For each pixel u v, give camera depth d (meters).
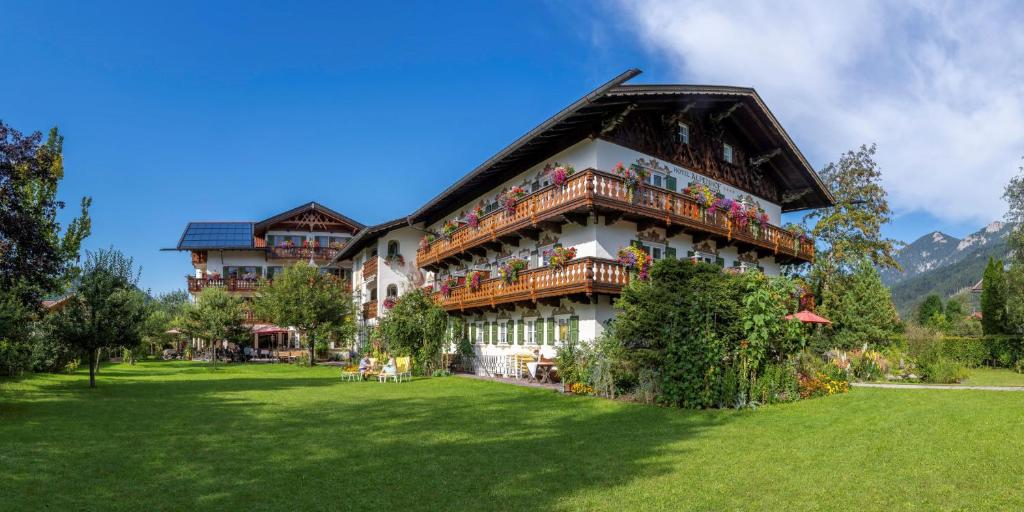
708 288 15.30
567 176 22.03
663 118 25.08
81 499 7.16
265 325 50.66
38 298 18.44
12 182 16.77
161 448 10.15
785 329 16.06
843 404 15.15
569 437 11.18
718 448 10.04
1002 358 35.28
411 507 6.89
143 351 47.59
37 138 17.20
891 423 12.16
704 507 6.86
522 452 9.83
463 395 18.70
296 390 20.72
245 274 55.12
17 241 16.50
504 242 27.75
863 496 7.23
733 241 26.72
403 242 40.09
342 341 46.25
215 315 39.22
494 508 6.83
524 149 24.20
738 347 15.20
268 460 9.26
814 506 6.87
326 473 8.43
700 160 27.05
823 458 9.20
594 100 19.72
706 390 14.62
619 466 8.80
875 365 24.28
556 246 22.70
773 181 31.92
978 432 11.03
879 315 27.66
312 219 57.22
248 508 6.86
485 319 30.34
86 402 16.86
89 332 21.14
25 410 14.96
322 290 42.22
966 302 85.19
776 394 15.59
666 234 24.83
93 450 9.95
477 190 31.58
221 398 18.09
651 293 16.02
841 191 38.50
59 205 19.50
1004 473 8.20
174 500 7.15
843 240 37.62
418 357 28.03
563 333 24.00
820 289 34.31
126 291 22.95
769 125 27.67
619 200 21.53
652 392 16.00
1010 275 40.19
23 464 8.82
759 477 8.12
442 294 31.95
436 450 10.02
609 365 17.14
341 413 14.62
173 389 21.20
